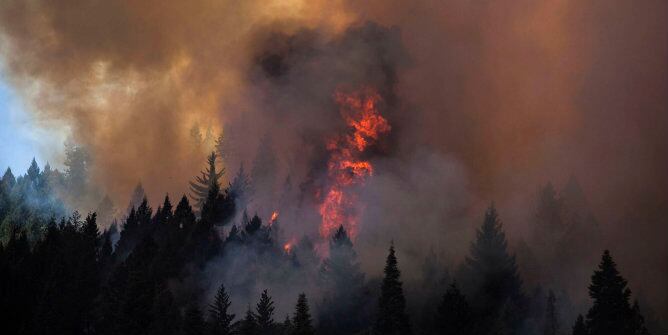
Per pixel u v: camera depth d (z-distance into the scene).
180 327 101.06
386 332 102.19
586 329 99.62
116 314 101.44
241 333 102.06
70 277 106.44
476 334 106.94
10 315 101.31
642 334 102.00
